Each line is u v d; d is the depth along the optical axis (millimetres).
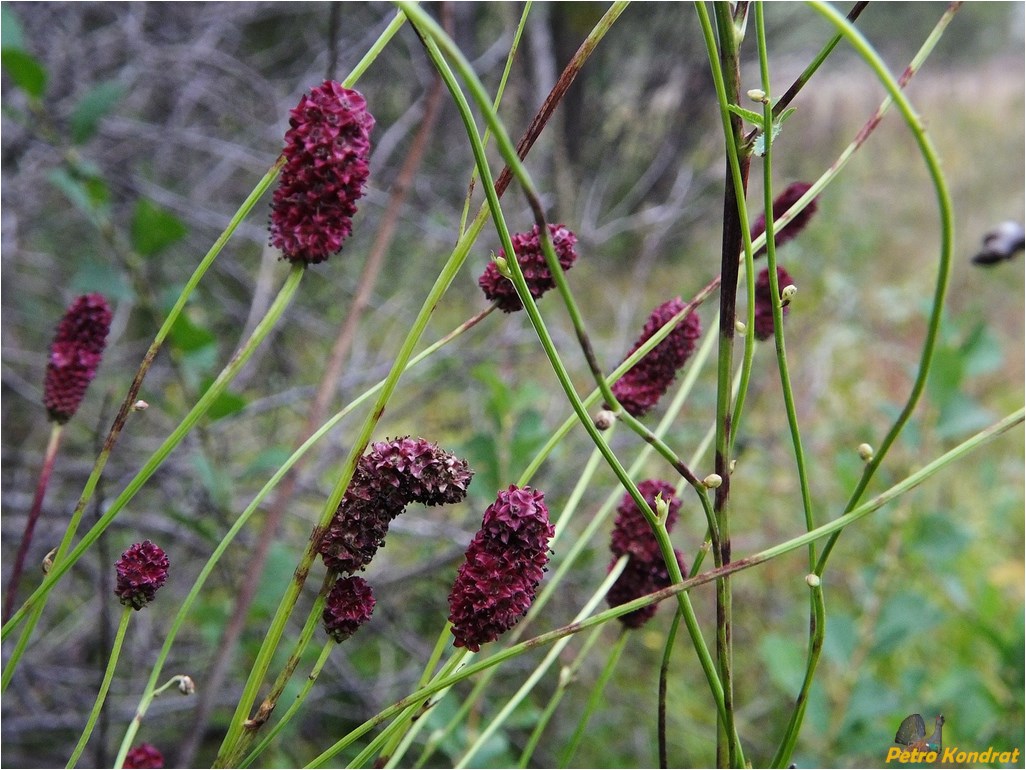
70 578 452
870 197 1166
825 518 552
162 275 544
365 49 622
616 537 193
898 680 437
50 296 551
